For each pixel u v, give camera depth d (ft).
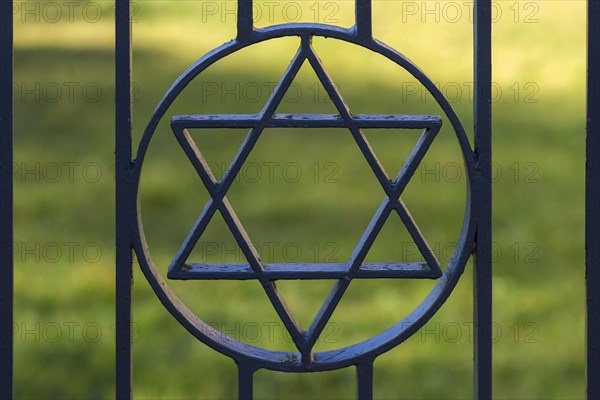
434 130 14.38
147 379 35.29
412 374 36.24
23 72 97.96
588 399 15.15
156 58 107.86
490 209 14.60
